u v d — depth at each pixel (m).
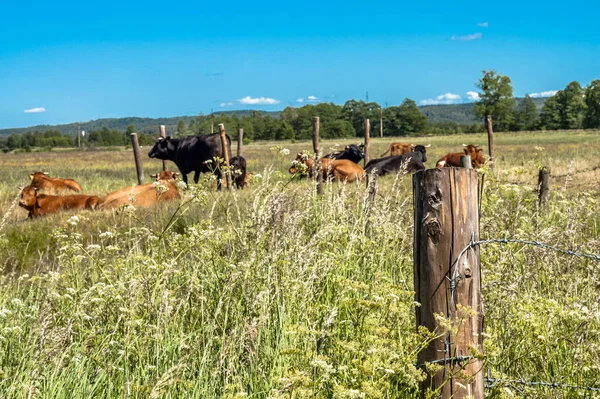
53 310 4.89
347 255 6.17
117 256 6.15
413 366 3.60
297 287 5.08
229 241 5.97
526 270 5.49
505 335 4.54
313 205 7.57
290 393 3.45
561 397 4.12
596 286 5.34
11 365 4.50
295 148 70.38
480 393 3.96
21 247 10.95
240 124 191.50
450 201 4.01
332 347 4.46
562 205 9.09
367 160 23.12
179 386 4.23
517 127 171.00
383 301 4.24
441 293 4.03
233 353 4.40
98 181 29.16
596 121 162.12
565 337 4.40
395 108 190.62
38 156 84.69
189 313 5.31
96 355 4.39
